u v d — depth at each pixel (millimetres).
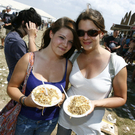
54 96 1319
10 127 1400
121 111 3705
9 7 6812
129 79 6117
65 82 1555
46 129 1521
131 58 8023
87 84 1451
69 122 1662
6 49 1834
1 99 3207
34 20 1955
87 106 1329
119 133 2855
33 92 1278
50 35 1470
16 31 1921
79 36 1378
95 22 1266
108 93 1516
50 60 1453
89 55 1507
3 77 4219
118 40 6152
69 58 1750
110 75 1400
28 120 1416
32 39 1965
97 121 1545
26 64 1350
